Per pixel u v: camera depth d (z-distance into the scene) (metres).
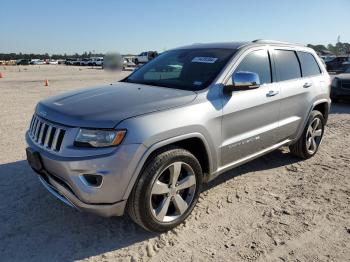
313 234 3.45
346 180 4.80
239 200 4.16
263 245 3.25
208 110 3.57
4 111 9.61
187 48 4.82
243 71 3.95
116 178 2.93
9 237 3.32
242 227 3.55
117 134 2.92
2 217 3.66
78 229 3.48
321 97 5.55
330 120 8.88
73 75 30.25
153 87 3.96
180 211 3.48
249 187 4.54
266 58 4.57
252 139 4.21
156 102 3.31
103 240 3.30
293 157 5.73
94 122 2.96
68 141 3.01
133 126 2.98
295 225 3.60
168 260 3.03
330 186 4.59
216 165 3.80
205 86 3.76
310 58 5.59
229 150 3.92
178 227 3.53
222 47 4.43
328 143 6.64
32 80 23.16
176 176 3.34
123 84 4.28
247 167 5.25
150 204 3.18
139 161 3.00
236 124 3.95
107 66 21.97
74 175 2.94
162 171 3.20
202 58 4.27
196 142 3.59
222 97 3.78
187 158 3.38
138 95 3.53
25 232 3.40
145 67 4.86
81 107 3.24
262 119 4.35
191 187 3.54
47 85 18.80
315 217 3.77
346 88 11.34
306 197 4.26
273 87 4.53
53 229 3.47
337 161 5.59
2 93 14.41
